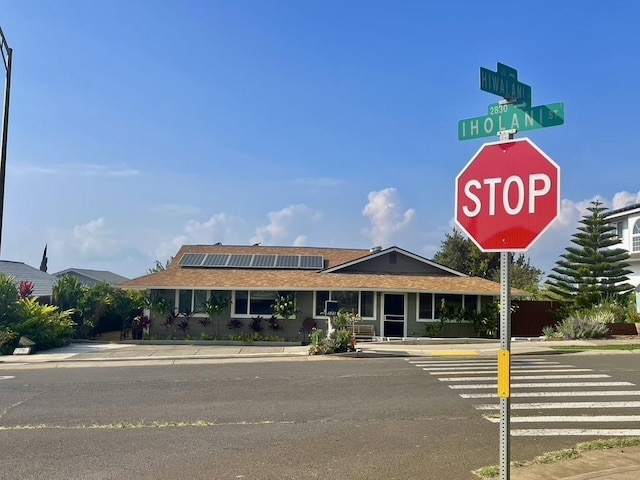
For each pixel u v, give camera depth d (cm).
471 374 1458
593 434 868
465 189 442
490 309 2780
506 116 436
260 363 1814
